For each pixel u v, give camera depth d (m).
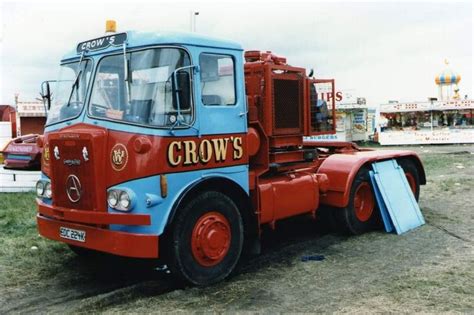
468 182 11.83
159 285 5.23
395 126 29.52
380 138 28.95
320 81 7.21
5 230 7.50
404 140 28.45
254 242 5.92
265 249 6.65
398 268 5.62
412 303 4.56
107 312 4.52
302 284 5.19
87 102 5.25
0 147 17.59
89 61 5.41
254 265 5.91
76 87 5.44
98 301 4.76
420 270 5.51
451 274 5.34
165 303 4.71
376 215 7.59
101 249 4.86
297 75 6.68
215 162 5.30
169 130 4.83
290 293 4.93
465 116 28.41
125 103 4.95
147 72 4.91
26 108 21.42
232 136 5.51
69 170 5.11
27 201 10.05
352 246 6.67
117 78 5.09
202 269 5.17
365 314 4.34
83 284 5.38
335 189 7.08
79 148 4.96
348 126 30.48
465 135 27.67
